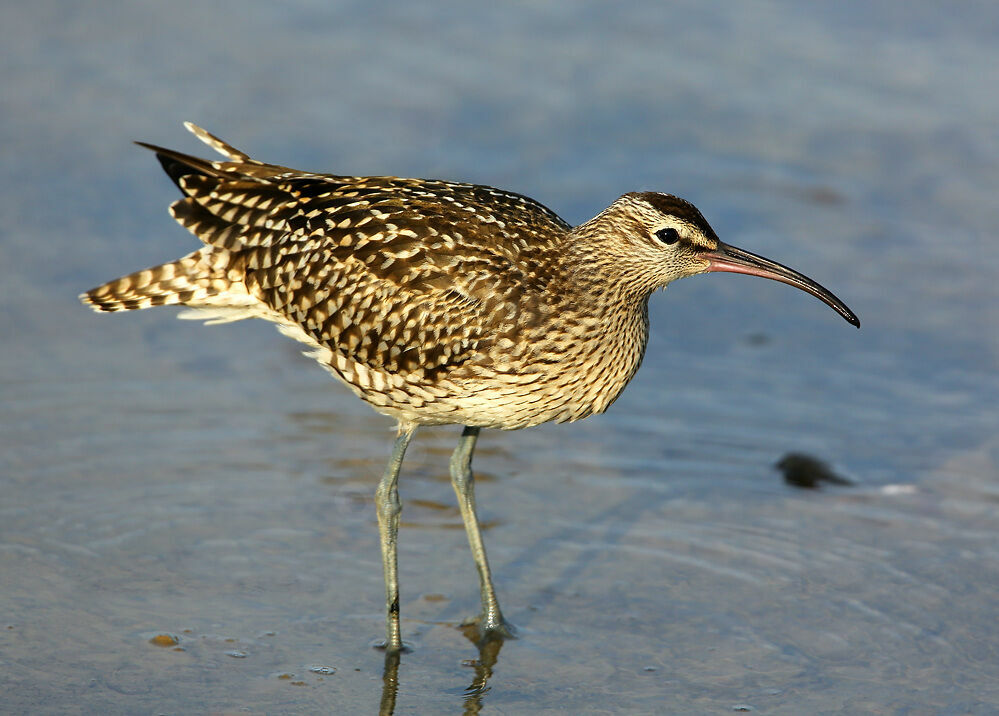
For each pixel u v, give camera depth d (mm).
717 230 15953
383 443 13016
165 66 18266
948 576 11086
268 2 19922
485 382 10422
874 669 9961
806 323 14922
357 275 10453
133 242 15320
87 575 10867
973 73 18734
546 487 12453
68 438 12594
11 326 14055
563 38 19500
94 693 9438
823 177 16938
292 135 17000
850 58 19172
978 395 13633
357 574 11188
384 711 9469
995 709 9430
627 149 17281
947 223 16234
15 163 16312
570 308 10398
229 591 10812
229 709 9352
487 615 10555
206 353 14148
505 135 17406
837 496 12258
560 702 9633
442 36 19422
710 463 12742
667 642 10359
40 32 18812
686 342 14648
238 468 12453
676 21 19781
